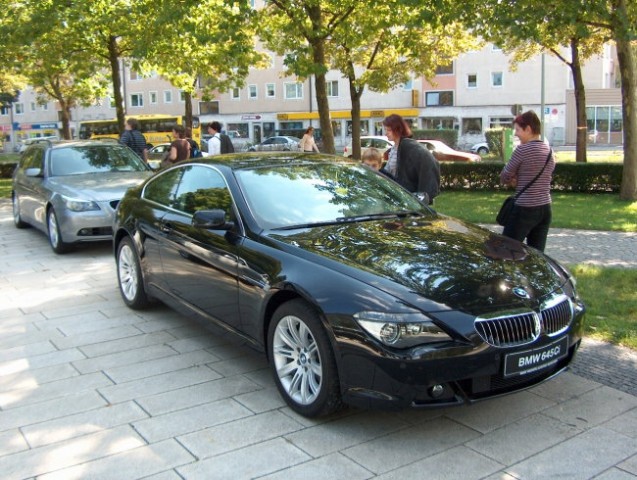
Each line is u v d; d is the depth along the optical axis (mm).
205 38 13273
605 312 5875
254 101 59062
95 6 15844
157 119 48469
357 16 15570
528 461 3391
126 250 6305
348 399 3561
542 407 4023
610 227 10727
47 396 4312
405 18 14867
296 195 4867
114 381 4551
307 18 16219
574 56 20328
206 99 25438
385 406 3424
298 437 3670
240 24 13719
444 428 3756
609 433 3684
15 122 73000
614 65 56656
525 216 5984
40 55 18234
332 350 3637
